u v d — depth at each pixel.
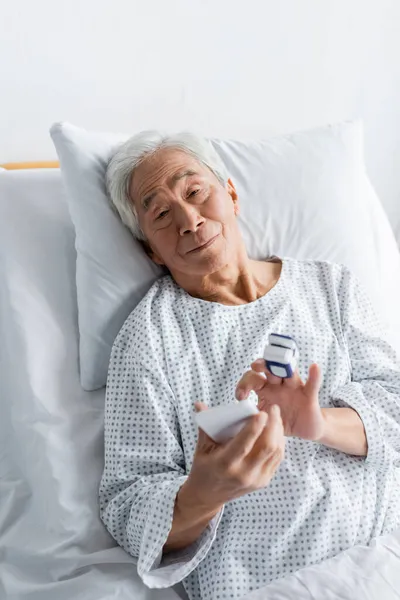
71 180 1.18
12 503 1.07
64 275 1.24
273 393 0.91
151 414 1.01
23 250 1.23
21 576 0.99
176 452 1.01
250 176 1.35
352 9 1.74
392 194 2.10
